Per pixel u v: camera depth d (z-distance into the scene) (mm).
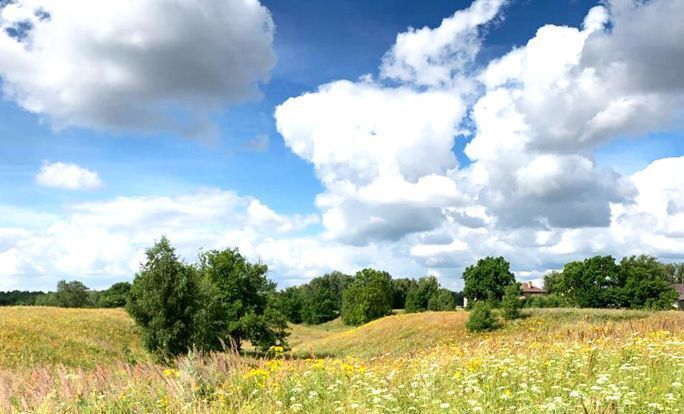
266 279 44531
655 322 18609
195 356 9094
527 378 8656
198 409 7281
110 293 93000
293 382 8438
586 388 7145
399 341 46531
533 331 20984
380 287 84688
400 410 7215
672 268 140625
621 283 81000
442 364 10078
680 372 7996
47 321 41781
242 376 8664
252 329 41906
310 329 91188
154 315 34094
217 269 44406
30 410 7547
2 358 29328
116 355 35156
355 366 10180
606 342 12195
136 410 7680
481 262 87188
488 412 6512
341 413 7223
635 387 7297
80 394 8125
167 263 34438
